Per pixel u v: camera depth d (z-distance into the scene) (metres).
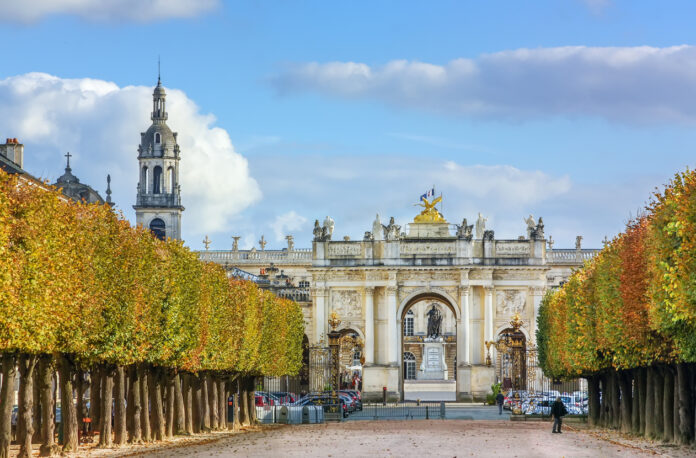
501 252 197.88
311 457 78.75
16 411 101.44
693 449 86.31
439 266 196.75
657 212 84.50
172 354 97.12
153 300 93.00
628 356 99.19
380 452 83.69
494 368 193.00
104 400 87.75
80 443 91.56
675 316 74.06
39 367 78.25
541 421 138.50
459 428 121.00
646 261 91.00
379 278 198.88
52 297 72.69
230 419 125.06
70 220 80.19
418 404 181.38
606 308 106.25
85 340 79.12
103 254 84.88
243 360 127.56
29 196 73.38
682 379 88.44
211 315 114.81
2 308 66.56
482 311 197.00
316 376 192.38
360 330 199.38
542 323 177.75
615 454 82.06
